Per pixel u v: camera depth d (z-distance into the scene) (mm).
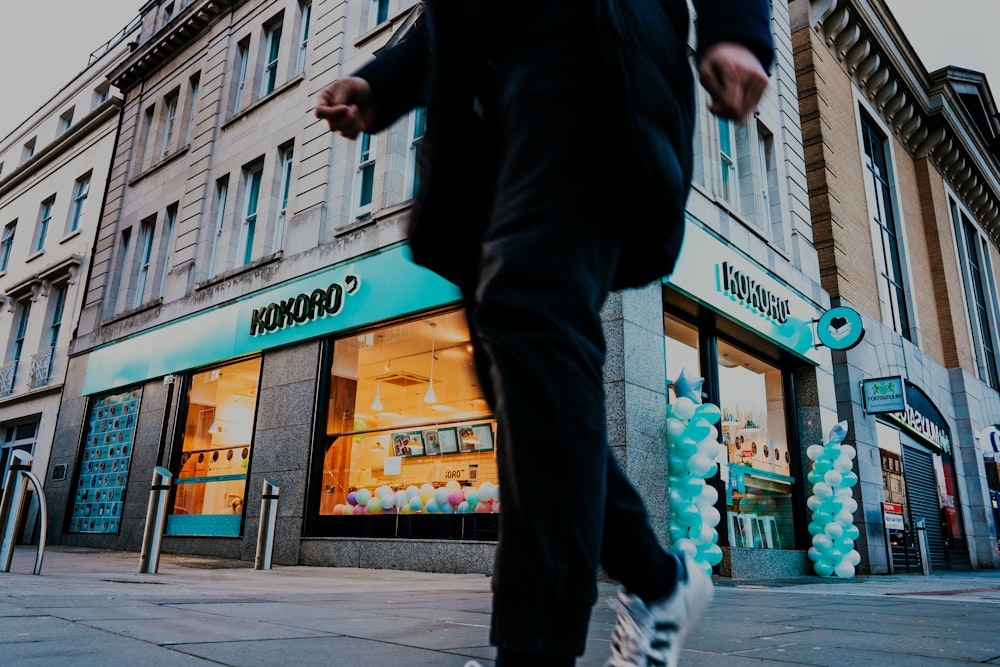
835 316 11109
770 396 11008
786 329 10844
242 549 10094
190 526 11266
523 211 804
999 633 2717
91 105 19703
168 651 1722
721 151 11422
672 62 968
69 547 12852
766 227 11766
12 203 21266
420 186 1021
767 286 10672
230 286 12070
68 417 14883
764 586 6961
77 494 13945
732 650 2141
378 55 1220
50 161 20047
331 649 1846
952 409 16875
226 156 13750
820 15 14352
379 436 9289
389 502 8891
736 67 893
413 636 2188
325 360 10133
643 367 7836
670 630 1008
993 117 21703
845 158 14445
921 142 18781
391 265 9539
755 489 9953
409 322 9312
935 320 17391
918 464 14375
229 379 11648
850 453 9984
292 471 9883
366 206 10922
